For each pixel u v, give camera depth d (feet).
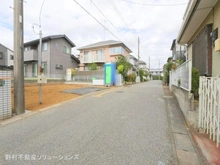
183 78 14.16
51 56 56.49
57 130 10.25
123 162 6.50
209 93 8.83
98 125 11.06
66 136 9.25
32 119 12.84
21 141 8.70
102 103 18.63
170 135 9.23
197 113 10.32
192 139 8.70
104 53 69.67
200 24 16.97
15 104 14.20
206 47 14.40
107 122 11.68
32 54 57.06
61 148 7.79
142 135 9.23
